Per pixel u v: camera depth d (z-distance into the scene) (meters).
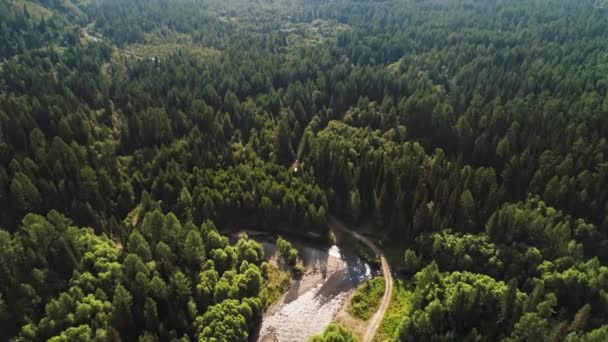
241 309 78.06
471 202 89.62
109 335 66.69
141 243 82.50
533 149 102.62
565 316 70.69
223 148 119.44
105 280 77.69
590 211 88.62
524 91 136.62
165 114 128.25
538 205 89.31
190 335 74.56
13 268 73.06
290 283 92.12
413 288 86.88
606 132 105.50
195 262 86.12
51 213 84.56
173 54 197.75
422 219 94.75
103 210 100.06
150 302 71.56
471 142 112.44
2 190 89.19
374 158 107.31
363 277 92.81
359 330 79.25
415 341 70.31
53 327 68.50
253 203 106.12
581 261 77.62
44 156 99.50
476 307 72.00
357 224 106.75
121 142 122.69
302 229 104.56
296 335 79.88
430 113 124.94
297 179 107.88
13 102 116.50
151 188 106.44
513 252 81.44
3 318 67.25
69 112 123.56
